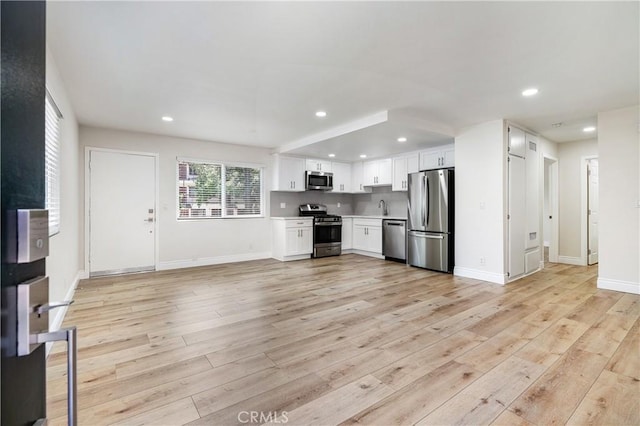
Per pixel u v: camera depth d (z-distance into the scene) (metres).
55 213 2.77
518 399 1.74
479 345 2.40
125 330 2.68
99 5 1.86
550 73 2.80
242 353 2.28
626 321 2.87
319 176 6.78
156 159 5.13
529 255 4.84
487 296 3.67
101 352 2.28
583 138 5.41
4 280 0.55
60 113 2.82
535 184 5.03
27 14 0.64
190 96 3.37
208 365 2.11
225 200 5.90
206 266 5.52
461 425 1.54
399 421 1.57
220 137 5.34
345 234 7.08
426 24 2.06
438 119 4.25
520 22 2.03
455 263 4.84
